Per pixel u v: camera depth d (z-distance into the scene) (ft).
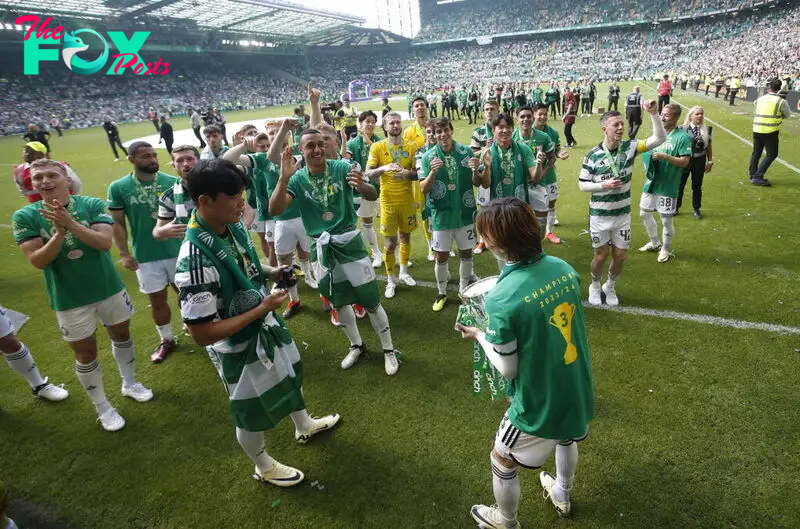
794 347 12.20
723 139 39.81
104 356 14.83
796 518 7.90
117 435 11.27
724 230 20.53
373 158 16.93
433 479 9.31
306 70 192.75
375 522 8.54
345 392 12.12
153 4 118.52
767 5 152.25
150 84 148.25
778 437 9.50
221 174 6.68
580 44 183.32
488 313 6.25
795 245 18.29
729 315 13.96
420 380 12.39
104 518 9.07
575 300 6.39
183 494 9.48
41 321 17.29
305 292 18.35
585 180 14.23
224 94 159.33
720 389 10.95
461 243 15.29
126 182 12.92
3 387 13.41
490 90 85.05
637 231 21.66
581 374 6.54
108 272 11.09
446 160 14.29
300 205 11.86
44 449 10.96
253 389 8.29
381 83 195.42
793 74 83.46
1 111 111.24
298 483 9.45
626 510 8.31
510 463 7.13
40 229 10.16
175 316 17.16
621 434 9.91
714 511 8.14
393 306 16.65
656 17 174.40
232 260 7.32
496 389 7.72
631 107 46.50
